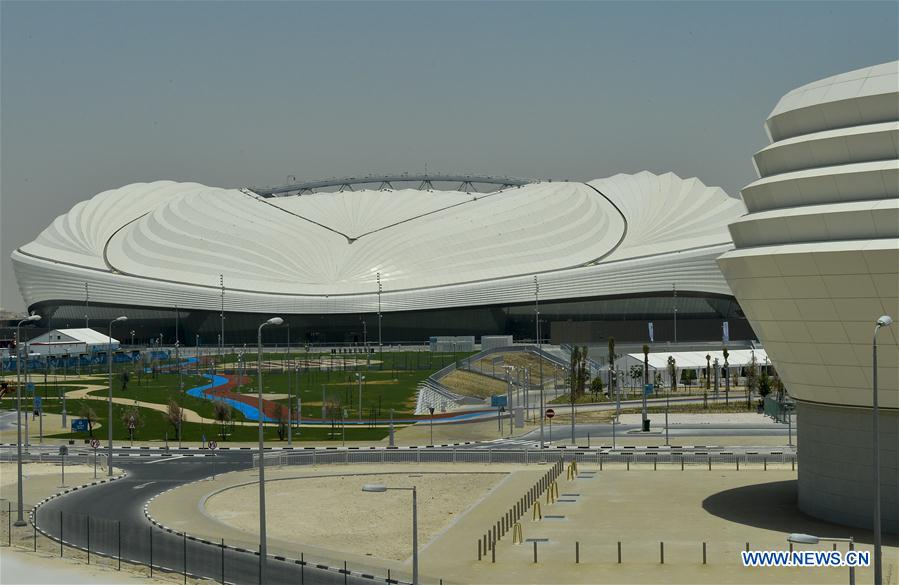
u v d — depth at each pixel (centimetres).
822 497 7944
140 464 11569
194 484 10081
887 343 7144
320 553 7225
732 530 7656
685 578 6394
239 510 8800
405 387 17675
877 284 6988
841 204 7262
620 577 6444
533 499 8881
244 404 16225
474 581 6431
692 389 19550
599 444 12756
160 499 9275
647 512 8350
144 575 6481
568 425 14725
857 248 6962
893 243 6869
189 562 6919
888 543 7200
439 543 7462
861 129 7338
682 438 13238
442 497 9288
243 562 6944
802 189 7506
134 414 13888
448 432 14075
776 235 7588
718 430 13975
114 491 9769
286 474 10656
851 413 7681
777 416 13200
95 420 14650
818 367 7650
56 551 7194
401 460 11569
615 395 18300
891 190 7119
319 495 9462
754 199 7931
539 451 11831
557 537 7569
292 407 15775
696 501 8762
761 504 8588
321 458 11794
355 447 12781
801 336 7625
